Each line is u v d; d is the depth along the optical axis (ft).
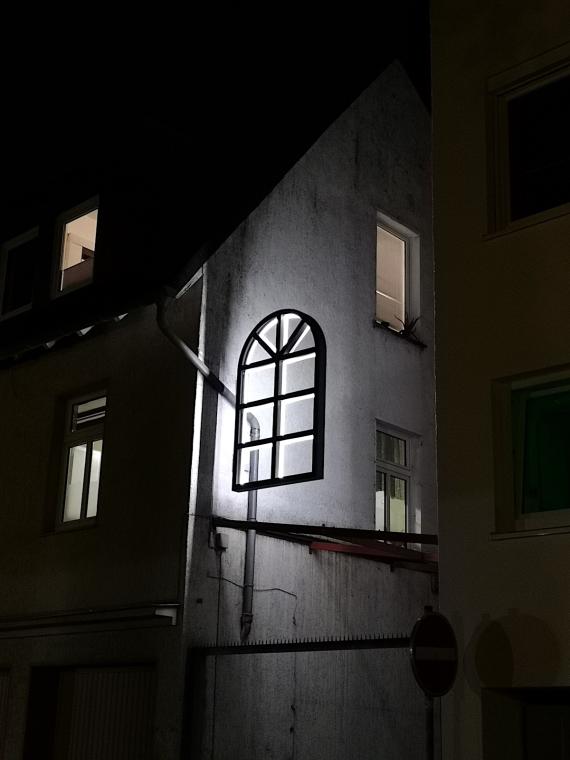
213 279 39.04
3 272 49.21
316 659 38.83
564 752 26.17
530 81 30.83
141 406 39.93
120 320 42.04
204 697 34.55
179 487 37.04
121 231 42.42
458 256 30.68
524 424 28.63
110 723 37.35
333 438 41.88
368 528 42.52
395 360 46.06
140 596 37.11
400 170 49.55
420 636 25.14
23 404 45.78
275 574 38.45
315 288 43.19
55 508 42.98
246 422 37.68
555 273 28.27
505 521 28.04
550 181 30.12
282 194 42.75
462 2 32.78
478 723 26.61
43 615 40.70
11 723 40.40
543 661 25.88
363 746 39.47
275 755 36.27
